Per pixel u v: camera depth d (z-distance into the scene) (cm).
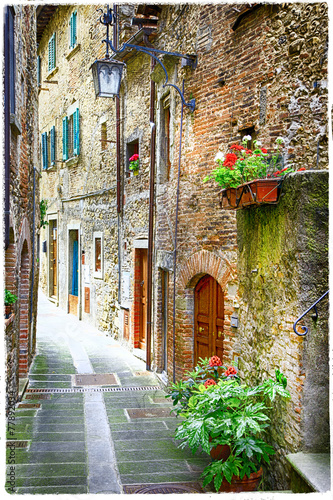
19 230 845
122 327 1331
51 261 2191
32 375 1022
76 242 1864
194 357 864
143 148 1180
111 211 1433
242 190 494
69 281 1900
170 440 695
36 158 1218
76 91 1739
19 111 832
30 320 1073
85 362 1144
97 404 848
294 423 411
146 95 1162
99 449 654
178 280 883
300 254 407
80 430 723
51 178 2120
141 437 703
